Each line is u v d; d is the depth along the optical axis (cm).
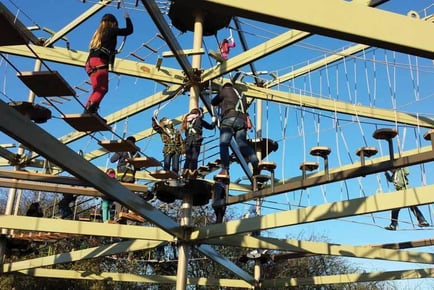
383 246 1294
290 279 1502
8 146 1460
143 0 746
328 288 2694
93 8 1005
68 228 1059
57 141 626
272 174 909
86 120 596
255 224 931
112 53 658
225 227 955
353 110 1139
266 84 1326
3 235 1433
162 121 920
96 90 629
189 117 907
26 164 1463
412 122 1164
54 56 1026
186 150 896
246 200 952
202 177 1173
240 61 960
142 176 1516
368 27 357
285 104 1130
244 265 2558
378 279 1355
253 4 331
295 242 1123
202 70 1021
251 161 878
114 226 1059
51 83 524
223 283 1578
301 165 876
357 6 359
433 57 380
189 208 993
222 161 874
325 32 352
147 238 1041
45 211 1861
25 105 588
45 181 916
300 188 863
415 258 1195
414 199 767
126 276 1524
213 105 913
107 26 658
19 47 1004
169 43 889
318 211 871
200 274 2589
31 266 1367
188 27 1056
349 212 830
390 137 745
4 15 425
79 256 1309
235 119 868
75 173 660
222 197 1030
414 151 1060
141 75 1034
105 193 736
